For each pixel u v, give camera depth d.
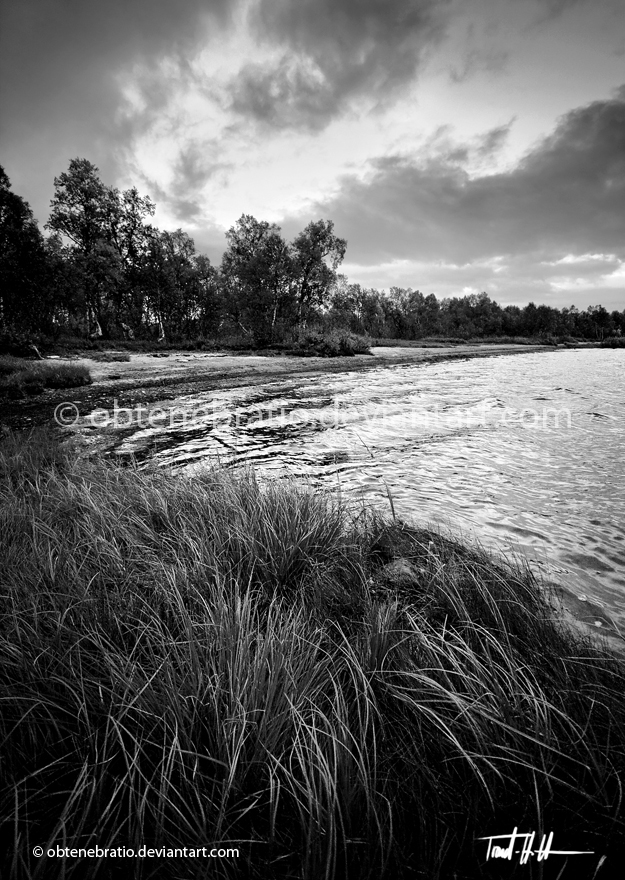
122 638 2.09
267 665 1.74
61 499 4.03
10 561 2.74
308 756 1.43
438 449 6.66
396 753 1.53
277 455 6.41
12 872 1.16
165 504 3.68
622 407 10.19
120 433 7.95
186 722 1.59
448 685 1.80
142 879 1.20
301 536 3.08
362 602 2.51
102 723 1.63
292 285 38.78
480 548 3.35
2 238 28.08
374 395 12.40
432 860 1.23
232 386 14.41
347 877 1.15
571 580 2.96
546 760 1.44
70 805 1.29
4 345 23.25
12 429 8.24
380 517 3.85
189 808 1.32
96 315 44.72
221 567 2.81
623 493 4.67
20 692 1.72
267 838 1.30
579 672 1.93
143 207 47.50
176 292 48.69
